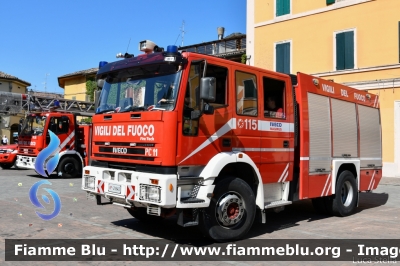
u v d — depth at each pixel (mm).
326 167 8500
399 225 8188
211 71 6375
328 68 20328
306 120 7953
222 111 6445
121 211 9219
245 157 6582
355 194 9453
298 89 7910
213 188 6152
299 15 21391
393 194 13289
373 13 18906
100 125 7023
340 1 19922
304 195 7859
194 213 6074
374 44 18875
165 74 6188
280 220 8688
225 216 6379
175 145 5855
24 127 16812
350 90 9508
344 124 9141
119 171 6422
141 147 6148
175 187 5789
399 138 18062
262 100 7133
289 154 7613
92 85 37531
